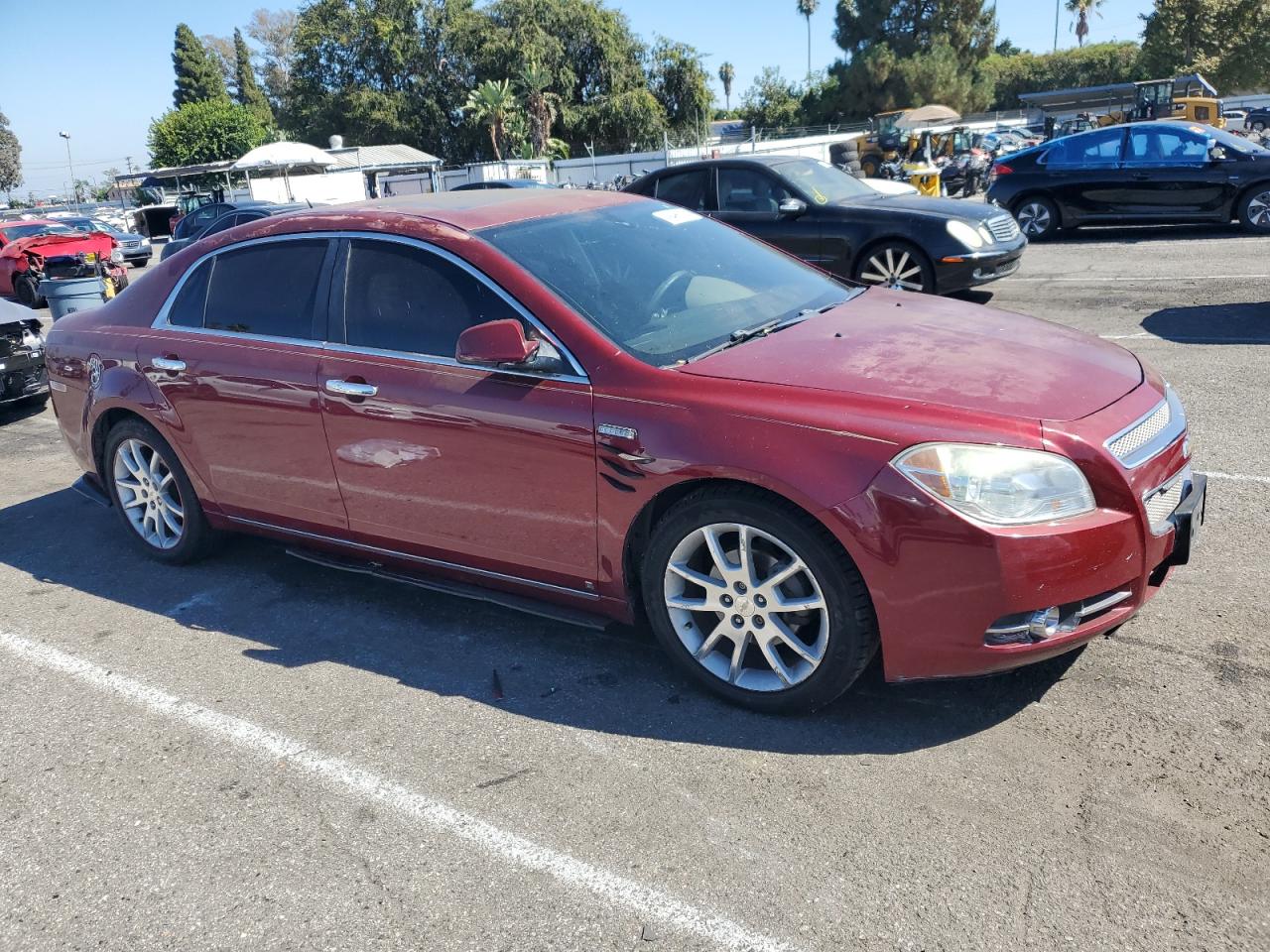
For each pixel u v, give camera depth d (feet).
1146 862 7.72
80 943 7.86
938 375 9.72
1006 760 9.10
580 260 11.73
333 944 7.63
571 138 191.42
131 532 15.76
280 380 12.64
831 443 9.05
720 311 11.70
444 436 11.23
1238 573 12.28
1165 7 183.32
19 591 15.05
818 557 9.21
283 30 308.60
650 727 10.15
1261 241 39.11
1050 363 10.16
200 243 14.44
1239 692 9.79
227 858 8.70
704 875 8.02
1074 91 162.40
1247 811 8.16
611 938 7.47
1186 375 21.39
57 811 9.55
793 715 10.09
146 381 14.32
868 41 238.89
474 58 186.19
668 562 10.23
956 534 8.59
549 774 9.49
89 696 11.69
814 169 33.37
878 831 8.34
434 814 9.05
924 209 30.17
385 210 12.75
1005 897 7.50
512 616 12.92
